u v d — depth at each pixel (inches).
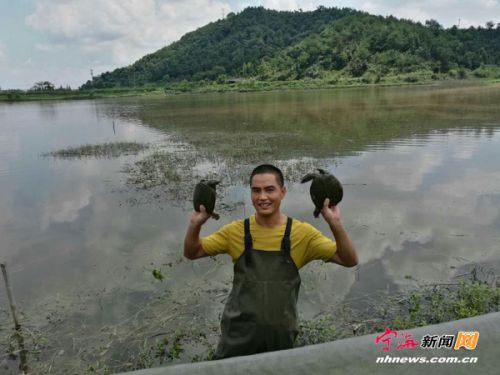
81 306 213.6
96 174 491.5
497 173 416.5
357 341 97.5
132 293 223.9
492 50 4434.1
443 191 368.5
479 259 242.7
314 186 104.9
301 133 731.4
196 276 238.5
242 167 485.7
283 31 6250.0
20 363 173.2
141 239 294.5
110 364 170.1
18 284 239.1
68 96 3184.1
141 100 2460.6
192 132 820.6
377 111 1059.3
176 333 186.1
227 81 3971.5
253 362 93.5
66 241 297.3
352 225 298.2
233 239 109.3
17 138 841.5
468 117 850.1
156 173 476.7
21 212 365.1
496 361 92.2
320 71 3804.1
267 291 104.3
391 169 448.1
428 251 254.8
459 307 185.5
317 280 225.9
